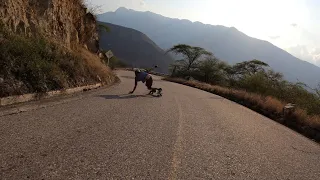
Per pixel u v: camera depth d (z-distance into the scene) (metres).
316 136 8.80
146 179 3.49
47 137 4.47
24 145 3.96
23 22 9.40
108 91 12.03
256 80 21.50
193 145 5.39
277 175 4.43
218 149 5.38
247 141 6.46
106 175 3.41
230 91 22.86
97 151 4.20
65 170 3.36
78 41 15.67
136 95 12.15
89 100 8.76
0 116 5.29
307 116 11.20
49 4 11.45
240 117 10.36
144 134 5.62
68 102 7.84
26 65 7.38
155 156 4.39
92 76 12.47
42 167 3.33
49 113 6.15
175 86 26.42
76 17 16.08
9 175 2.99
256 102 16.05
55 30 12.09
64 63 9.91
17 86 6.64
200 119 8.43
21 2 9.63
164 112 8.67
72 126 5.36
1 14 8.26
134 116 7.30
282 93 20.03
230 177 4.02
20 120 5.23
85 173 3.37
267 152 5.76
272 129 8.86
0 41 7.03
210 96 19.09
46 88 7.73
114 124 6.07
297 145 6.99
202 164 4.38
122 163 3.89
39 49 8.65
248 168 4.53
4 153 3.55
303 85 18.97
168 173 3.79
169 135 5.86
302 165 5.23
